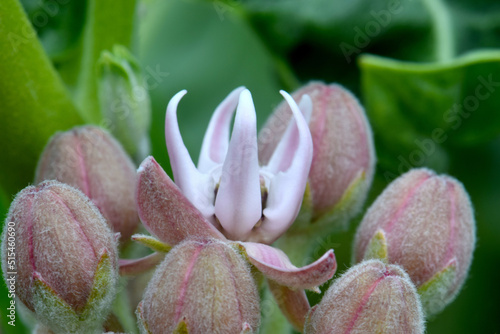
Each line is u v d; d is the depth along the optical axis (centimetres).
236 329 14
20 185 16
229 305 14
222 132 15
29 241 15
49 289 15
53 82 16
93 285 15
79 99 17
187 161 15
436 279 15
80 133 16
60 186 15
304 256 16
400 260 15
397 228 15
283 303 15
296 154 15
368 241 15
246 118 15
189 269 14
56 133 16
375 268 14
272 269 14
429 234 15
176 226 15
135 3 17
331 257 14
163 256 15
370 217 15
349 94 16
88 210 15
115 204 16
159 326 14
